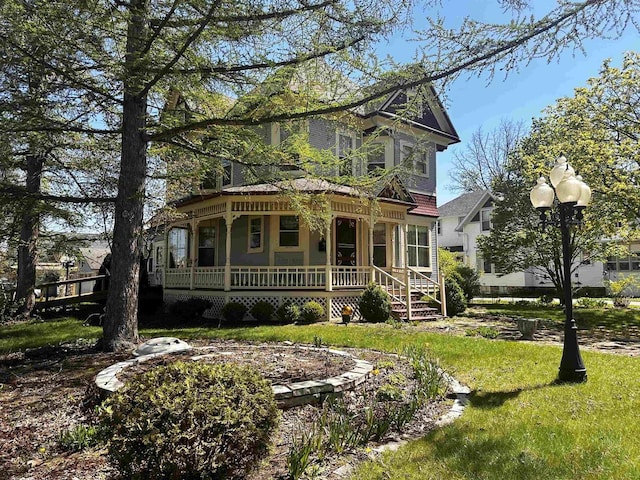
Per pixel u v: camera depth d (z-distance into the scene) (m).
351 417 3.92
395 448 3.63
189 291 15.05
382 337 9.26
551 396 5.05
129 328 7.90
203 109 8.27
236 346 7.58
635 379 5.80
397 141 16.47
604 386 5.45
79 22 6.08
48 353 7.88
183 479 2.69
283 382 4.82
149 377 3.14
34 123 7.41
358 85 6.95
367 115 15.30
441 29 5.43
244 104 7.63
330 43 6.64
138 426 2.65
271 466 3.29
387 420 3.96
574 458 3.35
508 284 30.03
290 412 4.40
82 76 7.59
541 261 19.56
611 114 14.12
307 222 9.23
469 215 32.31
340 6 6.50
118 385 4.61
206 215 14.51
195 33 6.28
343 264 14.94
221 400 2.87
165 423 2.68
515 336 10.48
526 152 20.06
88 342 8.84
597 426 4.04
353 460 3.40
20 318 14.23
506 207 20.38
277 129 9.43
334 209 13.05
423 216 18.14
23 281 15.09
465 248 32.88
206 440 2.72
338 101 7.29
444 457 3.40
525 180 19.69
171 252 19.58
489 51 5.44
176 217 14.39
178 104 8.55
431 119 18.53
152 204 13.84
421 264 18.05
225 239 15.65
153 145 9.66
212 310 13.91
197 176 9.59
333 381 4.89
